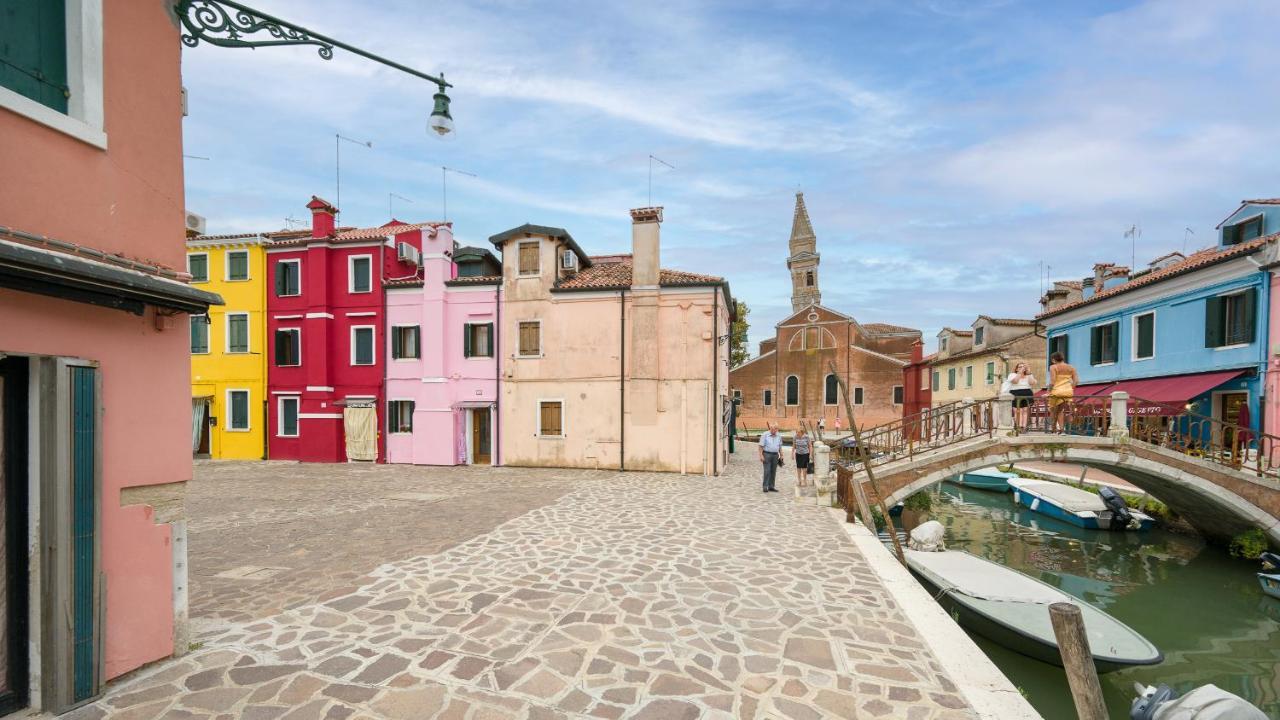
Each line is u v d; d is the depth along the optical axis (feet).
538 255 68.54
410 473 62.39
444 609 19.90
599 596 21.47
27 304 11.78
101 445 13.09
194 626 18.08
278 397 75.77
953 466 45.29
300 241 74.02
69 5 13.16
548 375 67.41
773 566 25.76
